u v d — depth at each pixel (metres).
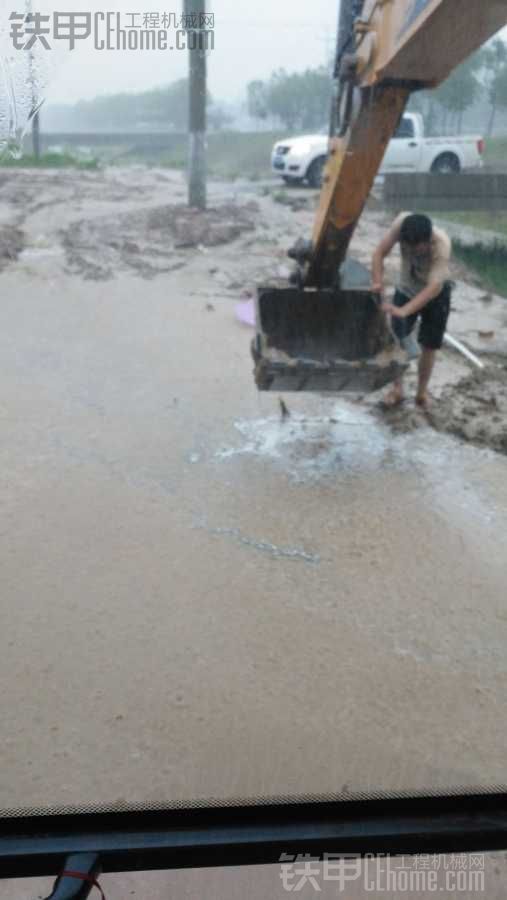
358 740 2.70
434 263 4.75
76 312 7.42
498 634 3.36
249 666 3.08
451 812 1.88
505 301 8.43
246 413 5.42
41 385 5.73
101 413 5.34
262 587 3.59
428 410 5.49
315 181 14.49
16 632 3.20
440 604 3.54
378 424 5.32
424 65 3.68
